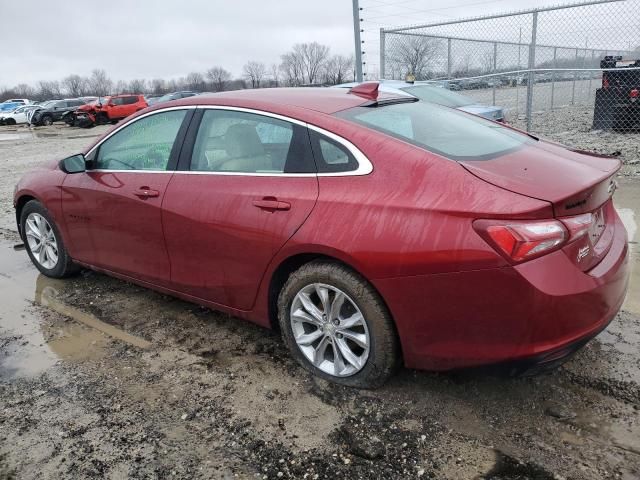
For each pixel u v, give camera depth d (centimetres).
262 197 302
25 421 284
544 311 232
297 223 285
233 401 293
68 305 429
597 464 236
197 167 343
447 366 263
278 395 296
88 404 297
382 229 257
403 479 234
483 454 245
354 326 284
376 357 277
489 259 233
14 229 684
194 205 333
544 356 239
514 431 258
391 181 265
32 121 3319
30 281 485
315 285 290
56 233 457
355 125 291
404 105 344
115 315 407
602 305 249
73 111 3111
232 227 313
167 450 258
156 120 373
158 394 303
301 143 299
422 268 248
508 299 234
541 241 230
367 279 266
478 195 244
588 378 293
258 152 316
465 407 277
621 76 1124
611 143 984
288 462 247
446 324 252
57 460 254
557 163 285
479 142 302
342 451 252
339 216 271
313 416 277
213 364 332
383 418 272
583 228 244
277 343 354
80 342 368
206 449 258
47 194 445
